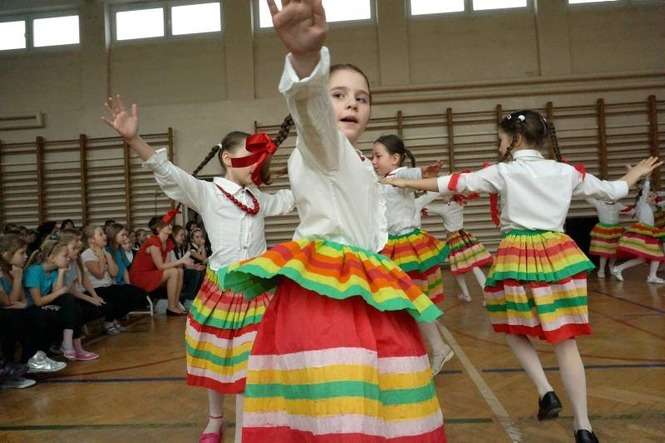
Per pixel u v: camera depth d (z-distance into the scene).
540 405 1.96
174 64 8.98
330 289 0.91
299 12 0.77
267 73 8.90
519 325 1.92
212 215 1.90
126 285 4.66
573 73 8.48
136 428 2.22
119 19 9.12
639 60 8.44
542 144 2.02
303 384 0.89
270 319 0.99
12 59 9.14
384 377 0.92
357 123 1.08
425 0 8.74
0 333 3.08
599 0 8.52
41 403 2.63
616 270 6.45
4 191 9.02
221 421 1.96
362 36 8.77
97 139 8.92
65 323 3.51
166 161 1.78
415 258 2.75
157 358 3.53
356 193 1.00
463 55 8.65
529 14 8.61
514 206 1.93
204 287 1.87
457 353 3.25
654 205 6.40
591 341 3.43
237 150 1.95
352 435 0.84
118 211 8.92
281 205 2.15
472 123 8.63
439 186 1.98
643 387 2.46
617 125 8.45
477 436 1.96
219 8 9.03
